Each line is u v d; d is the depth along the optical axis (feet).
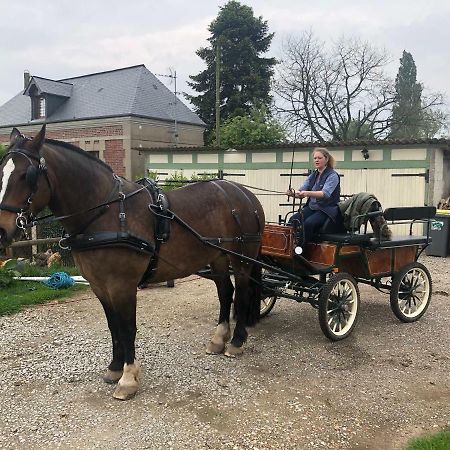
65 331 19.08
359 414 12.91
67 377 14.84
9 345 17.51
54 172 12.48
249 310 17.53
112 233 12.86
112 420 12.39
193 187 15.90
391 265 20.03
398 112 105.81
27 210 11.83
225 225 16.06
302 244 18.45
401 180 41.98
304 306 22.89
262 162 50.42
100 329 19.35
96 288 13.75
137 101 83.76
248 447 11.32
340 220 18.84
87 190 12.89
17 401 13.33
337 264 18.19
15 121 95.86
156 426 12.10
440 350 17.44
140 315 21.47
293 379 14.90
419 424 12.51
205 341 18.16
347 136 107.55
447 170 45.73
